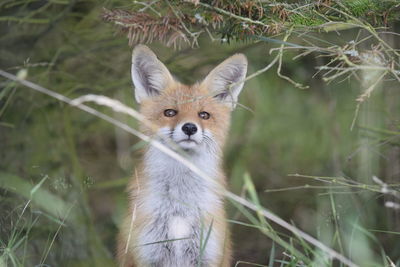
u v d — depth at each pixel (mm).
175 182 8859
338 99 12906
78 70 13250
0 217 9922
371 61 8094
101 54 12805
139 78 9602
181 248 8656
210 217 8742
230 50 12227
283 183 14797
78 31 12078
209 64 12625
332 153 13125
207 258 8648
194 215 8750
